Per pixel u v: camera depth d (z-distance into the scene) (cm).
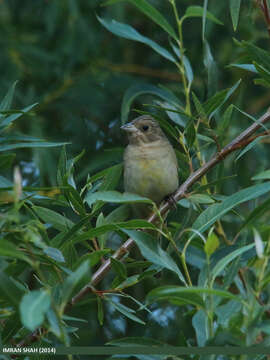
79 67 1533
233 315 604
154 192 1142
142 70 1560
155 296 592
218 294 574
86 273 575
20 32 1507
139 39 984
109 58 1595
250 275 823
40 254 702
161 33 1609
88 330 1278
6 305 694
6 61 1441
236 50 1393
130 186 1155
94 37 1491
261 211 726
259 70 852
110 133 1498
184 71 1007
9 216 606
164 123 926
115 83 1484
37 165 1248
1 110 808
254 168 1346
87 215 768
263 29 1459
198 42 1520
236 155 938
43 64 1485
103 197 710
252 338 572
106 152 1091
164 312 1292
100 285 1304
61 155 839
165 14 1505
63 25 1491
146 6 993
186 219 809
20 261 714
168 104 1010
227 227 1229
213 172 976
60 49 1471
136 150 1161
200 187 841
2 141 782
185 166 1016
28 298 510
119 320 1316
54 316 565
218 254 775
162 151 1156
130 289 1320
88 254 704
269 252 627
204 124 953
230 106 891
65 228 832
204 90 1001
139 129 1179
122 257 828
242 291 762
